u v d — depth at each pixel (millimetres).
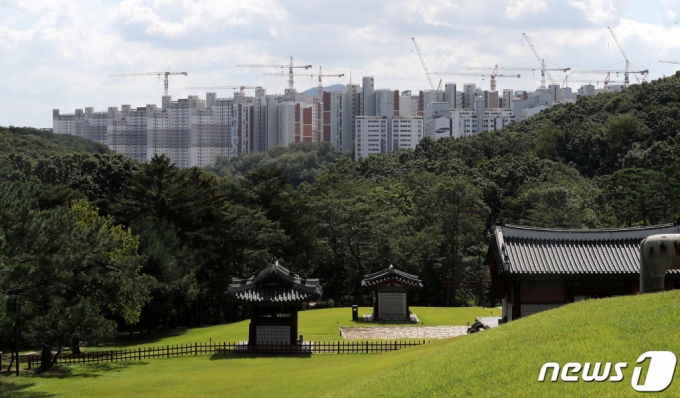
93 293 56656
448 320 77500
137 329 82312
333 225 98750
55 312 49125
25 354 64562
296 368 48750
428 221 108812
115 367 54219
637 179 104000
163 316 72812
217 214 86312
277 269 59094
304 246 96688
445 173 137750
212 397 40312
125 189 86438
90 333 50000
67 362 56625
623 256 55531
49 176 100625
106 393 43406
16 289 46875
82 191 91750
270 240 89500
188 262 77625
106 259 54562
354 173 161750
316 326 73188
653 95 163875
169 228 78688
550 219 101938
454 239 104875
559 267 54781
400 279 76438
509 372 30750
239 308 96562
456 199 107875
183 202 82812
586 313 37531
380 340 61219
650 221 99688
